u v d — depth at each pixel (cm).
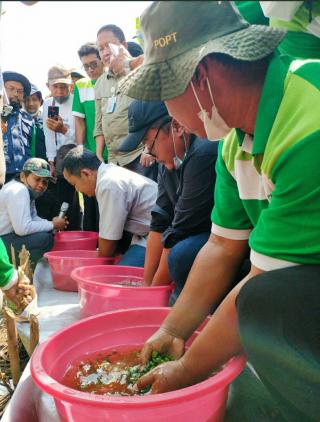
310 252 86
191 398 84
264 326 88
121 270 216
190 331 121
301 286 86
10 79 342
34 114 400
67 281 226
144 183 240
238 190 114
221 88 87
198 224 165
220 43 78
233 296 98
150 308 137
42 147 393
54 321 177
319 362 84
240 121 93
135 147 162
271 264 91
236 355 99
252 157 100
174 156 165
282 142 85
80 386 110
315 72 88
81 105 365
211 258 123
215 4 79
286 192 85
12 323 147
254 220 114
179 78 78
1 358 171
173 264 163
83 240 295
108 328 131
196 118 94
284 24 111
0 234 283
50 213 361
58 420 109
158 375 100
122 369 118
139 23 82
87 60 352
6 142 343
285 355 88
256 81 88
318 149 81
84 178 240
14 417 112
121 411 85
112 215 228
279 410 107
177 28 78
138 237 246
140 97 83
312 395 87
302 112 84
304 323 85
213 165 154
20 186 283
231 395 115
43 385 89
